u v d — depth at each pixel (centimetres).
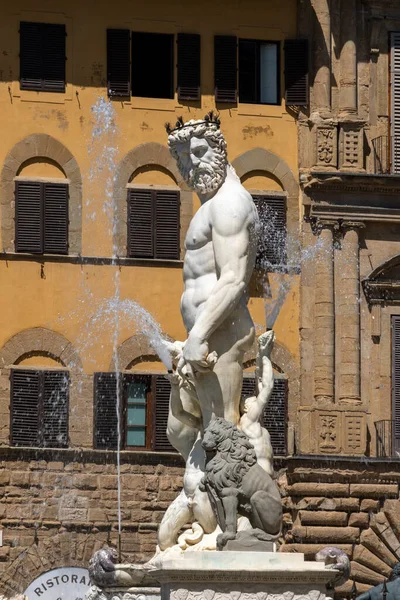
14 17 8181
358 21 8531
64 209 8150
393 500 8125
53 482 7938
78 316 8094
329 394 8238
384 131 8506
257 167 8344
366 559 8075
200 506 3102
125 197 8212
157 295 8188
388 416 8306
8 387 7981
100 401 8044
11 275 8069
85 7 8244
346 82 8456
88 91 8225
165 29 8300
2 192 8119
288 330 8275
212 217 3133
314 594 2816
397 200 8456
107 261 8150
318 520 8044
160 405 8062
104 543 7931
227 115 8331
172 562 2792
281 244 8319
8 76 8162
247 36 8381
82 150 8194
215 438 2850
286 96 8381
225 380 3120
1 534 7862
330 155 8381
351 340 8319
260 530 2834
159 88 8294
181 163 3219
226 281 3094
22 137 8150
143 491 7981
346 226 8388
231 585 2800
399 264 8431
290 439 8138
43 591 7862
